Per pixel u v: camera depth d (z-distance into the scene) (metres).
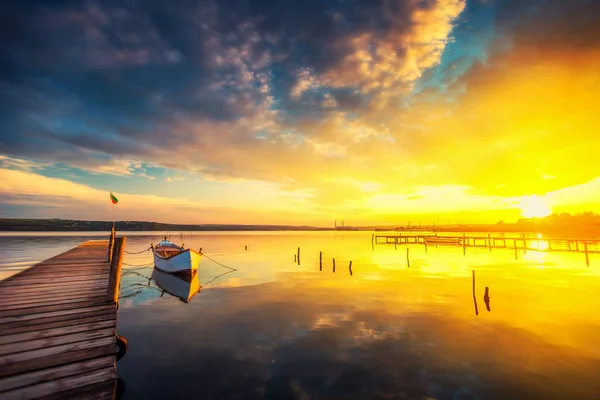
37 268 14.67
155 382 7.55
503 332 11.09
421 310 14.05
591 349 9.52
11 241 78.31
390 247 65.06
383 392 7.09
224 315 13.46
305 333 11.04
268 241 99.56
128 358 8.95
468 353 9.26
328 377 7.79
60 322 6.93
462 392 7.07
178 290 19.45
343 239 119.12
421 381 7.59
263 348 9.68
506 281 21.66
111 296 8.72
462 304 15.16
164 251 29.19
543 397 6.86
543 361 8.70
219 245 74.81
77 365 5.19
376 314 13.44
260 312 13.91
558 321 12.35
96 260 17.69
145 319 12.94
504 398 6.82
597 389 7.19
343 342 10.15
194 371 8.12
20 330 6.43
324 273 26.48
